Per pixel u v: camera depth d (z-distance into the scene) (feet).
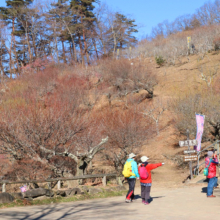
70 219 23.75
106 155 73.00
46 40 234.99
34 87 128.77
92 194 42.68
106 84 148.66
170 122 121.08
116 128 72.38
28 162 57.06
